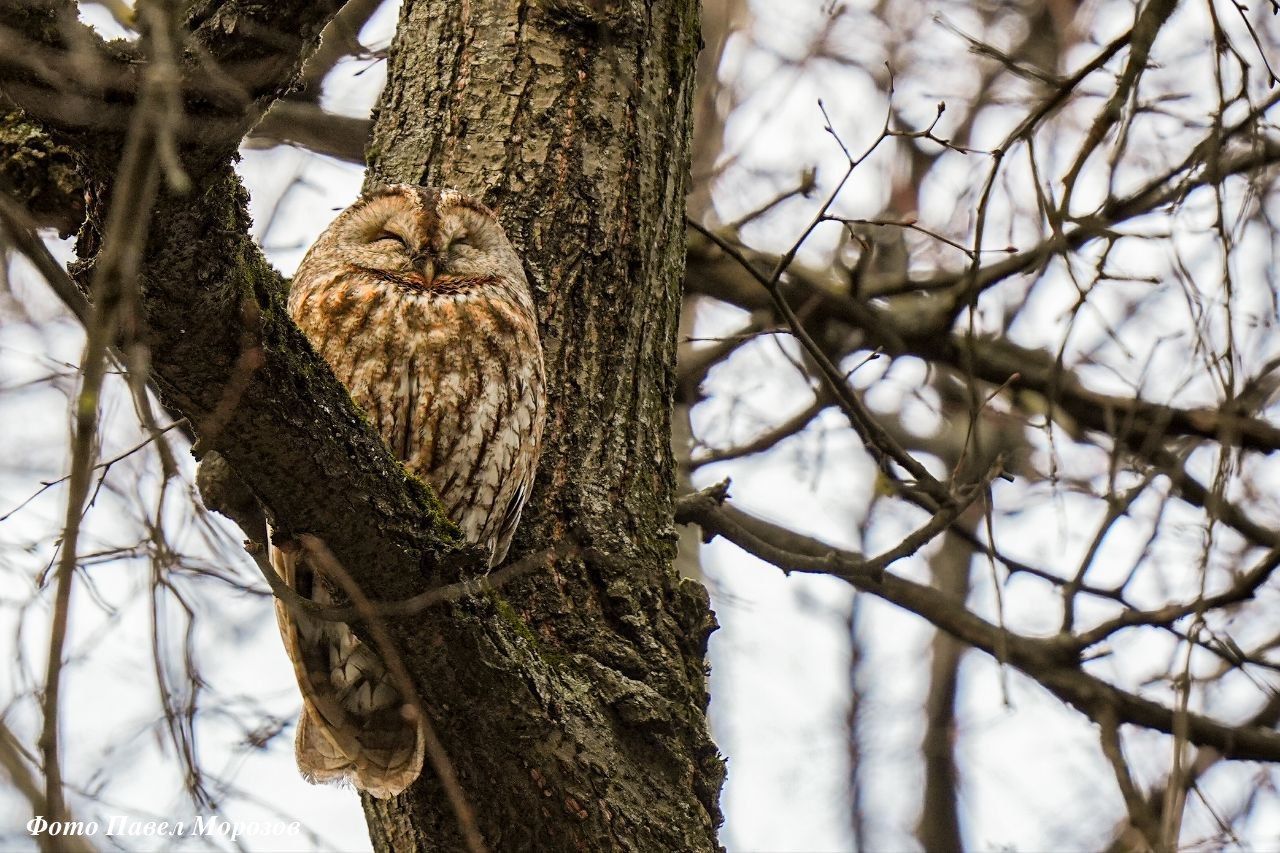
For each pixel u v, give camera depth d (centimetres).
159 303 548
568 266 918
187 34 509
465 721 725
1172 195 1101
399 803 820
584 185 930
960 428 1602
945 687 1898
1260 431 1292
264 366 584
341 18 1141
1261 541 1280
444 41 975
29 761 397
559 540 856
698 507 1044
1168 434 1330
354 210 987
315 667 831
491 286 915
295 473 619
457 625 685
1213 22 960
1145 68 990
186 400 594
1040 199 1028
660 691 812
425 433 896
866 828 1831
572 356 902
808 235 1041
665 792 784
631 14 959
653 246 939
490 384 895
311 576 804
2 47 493
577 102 944
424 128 966
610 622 834
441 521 675
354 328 907
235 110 510
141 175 468
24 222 545
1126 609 1212
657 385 922
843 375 1087
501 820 762
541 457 880
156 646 690
